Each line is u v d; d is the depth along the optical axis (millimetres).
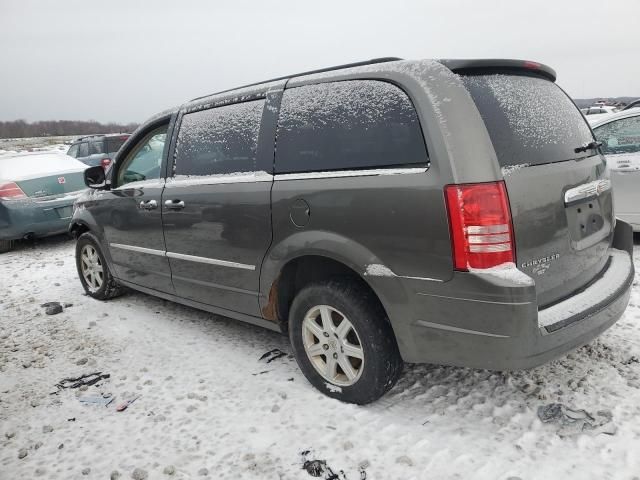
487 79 2420
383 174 2340
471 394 2748
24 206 7023
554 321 2225
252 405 2838
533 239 2227
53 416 2904
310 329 2818
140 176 4031
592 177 2678
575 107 2955
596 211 2701
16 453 2582
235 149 3137
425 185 2180
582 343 2326
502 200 2094
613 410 2500
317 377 2857
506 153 2227
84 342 3916
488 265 2088
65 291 5367
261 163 2930
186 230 3459
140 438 2625
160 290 4000
